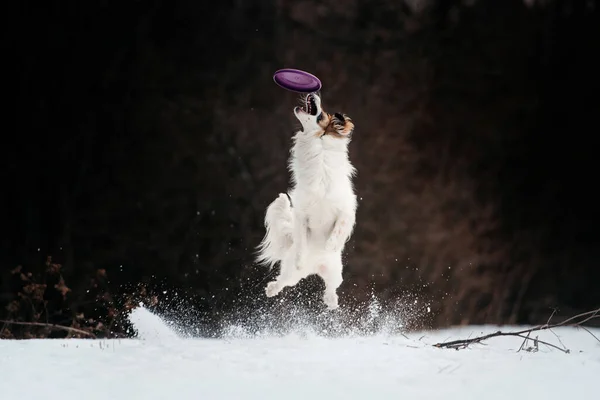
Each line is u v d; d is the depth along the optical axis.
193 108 16.16
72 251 15.45
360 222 16.25
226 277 15.57
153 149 15.95
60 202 15.68
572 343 9.93
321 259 8.91
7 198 15.52
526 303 16.48
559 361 6.55
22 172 15.67
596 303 16.58
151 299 13.12
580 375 5.94
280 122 16.36
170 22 16.23
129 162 15.88
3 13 15.73
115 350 7.11
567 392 5.38
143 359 6.60
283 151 16.27
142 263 15.54
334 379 5.72
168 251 15.63
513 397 5.23
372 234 16.23
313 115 8.52
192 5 16.28
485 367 6.24
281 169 16.17
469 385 5.57
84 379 5.80
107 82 16.02
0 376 5.94
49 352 7.01
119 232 15.68
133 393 5.36
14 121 15.75
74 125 15.88
